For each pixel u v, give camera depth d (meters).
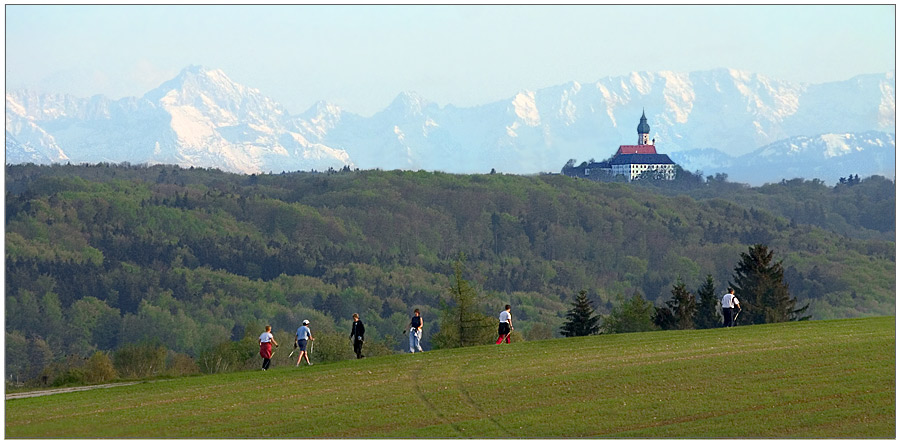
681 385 111.38
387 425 99.25
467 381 116.44
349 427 98.75
